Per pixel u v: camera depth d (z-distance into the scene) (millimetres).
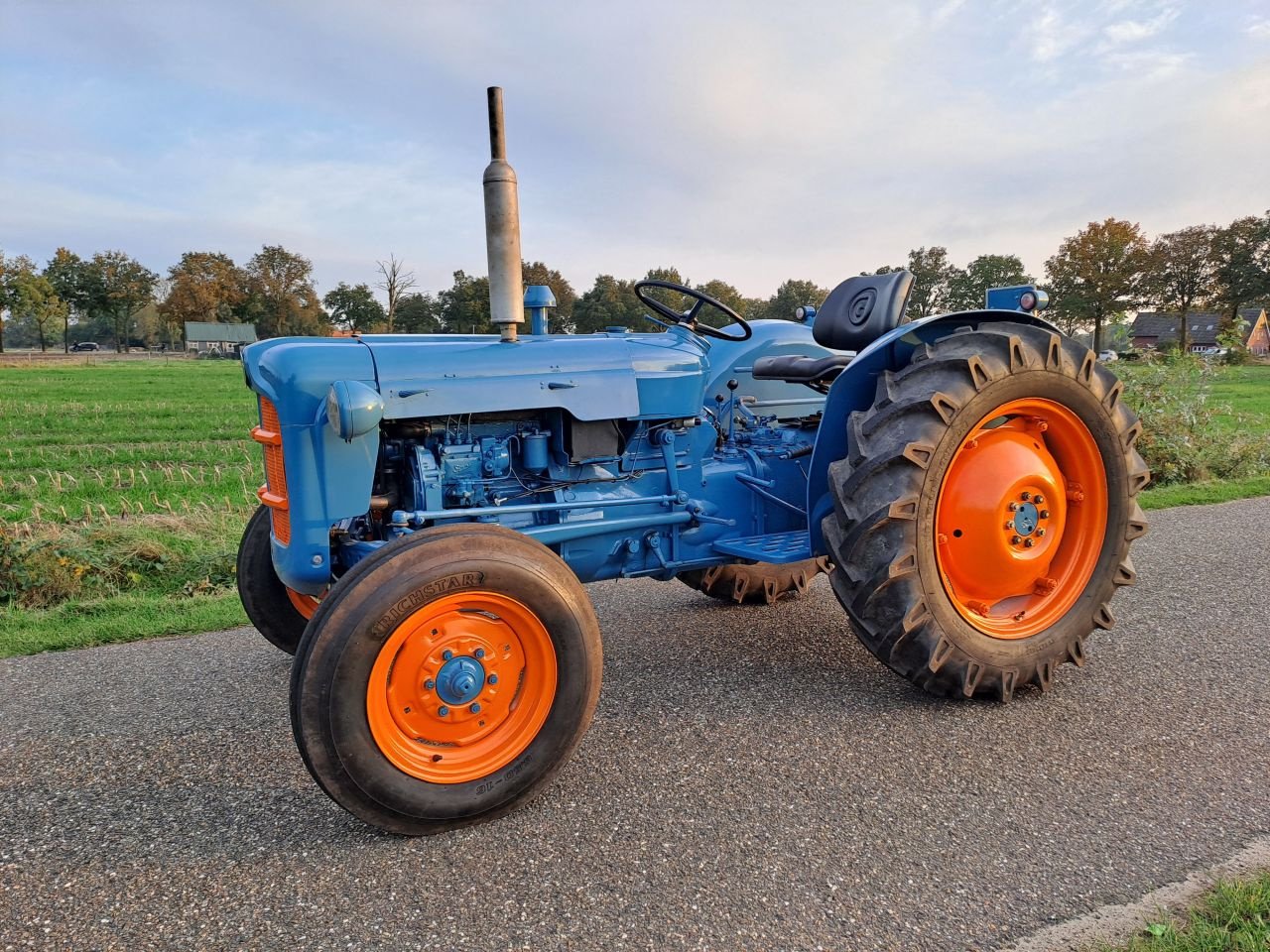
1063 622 3186
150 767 2744
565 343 3006
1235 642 3699
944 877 2057
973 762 2650
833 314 3914
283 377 2568
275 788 2590
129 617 4414
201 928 1923
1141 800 2402
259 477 9695
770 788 2506
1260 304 59625
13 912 1990
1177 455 8664
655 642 3875
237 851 2242
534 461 2980
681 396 3213
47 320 83750
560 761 2410
